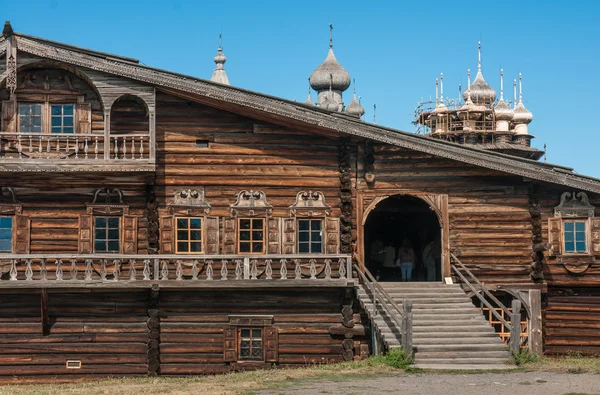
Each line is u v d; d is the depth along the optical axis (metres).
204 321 33.34
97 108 33.62
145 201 33.72
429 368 27.52
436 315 31.28
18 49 32.03
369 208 34.34
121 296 33.19
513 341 29.03
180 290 33.16
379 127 33.56
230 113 34.19
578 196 34.88
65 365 32.81
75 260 32.56
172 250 33.47
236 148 34.12
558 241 34.78
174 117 33.94
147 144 33.50
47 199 33.34
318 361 33.41
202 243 33.75
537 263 34.59
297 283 32.97
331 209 34.34
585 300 35.06
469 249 34.50
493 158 33.84
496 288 34.31
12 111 33.22
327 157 34.50
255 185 34.16
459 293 33.06
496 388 23.45
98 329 33.03
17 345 32.72
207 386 25.45
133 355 33.03
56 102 33.47
